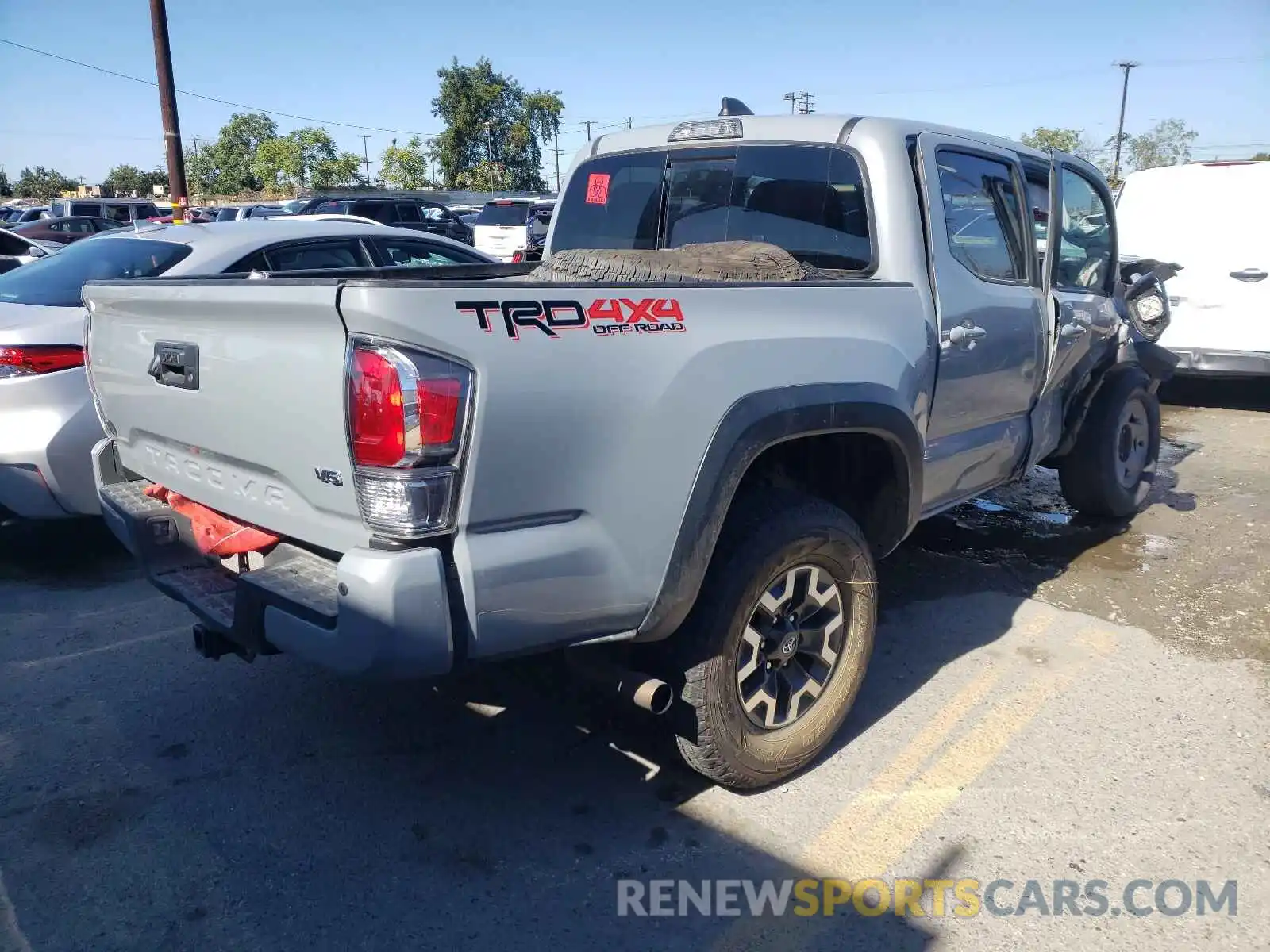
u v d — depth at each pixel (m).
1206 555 5.46
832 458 3.59
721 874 2.90
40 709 3.83
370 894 2.81
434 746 3.59
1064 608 4.77
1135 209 9.22
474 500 2.39
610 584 2.68
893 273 3.67
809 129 3.93
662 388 2.68
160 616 4.72
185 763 3.48
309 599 2.56
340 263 6.30
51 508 4.91
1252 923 2.69
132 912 2.74
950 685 4.02
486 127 67.06
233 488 2.90
